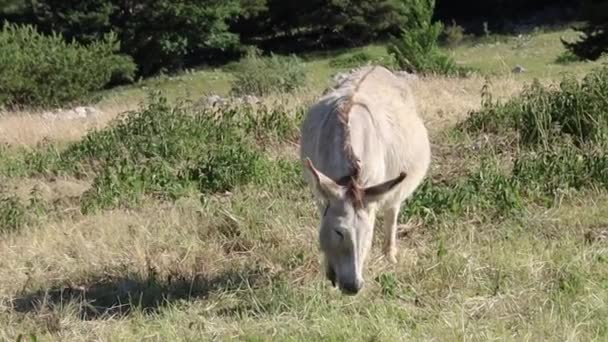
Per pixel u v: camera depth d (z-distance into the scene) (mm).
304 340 11453
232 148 19688
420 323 11750
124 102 43406
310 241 14828
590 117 19203
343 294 12445
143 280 13898
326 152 11984
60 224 17031
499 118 20578
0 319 12773
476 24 77500
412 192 14664
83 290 13766
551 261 13336
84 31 68500
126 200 18062
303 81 44438
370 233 11117
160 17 69562
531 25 74312
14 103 45062
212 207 16625
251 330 11852
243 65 49375
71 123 28969
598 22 43500
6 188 20203
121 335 11875
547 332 11258
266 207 16469
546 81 27328
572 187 16766
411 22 42969
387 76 14242
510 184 16484
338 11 72500
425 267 13367
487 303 12227
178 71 70375
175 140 21062
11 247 15820
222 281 13734
